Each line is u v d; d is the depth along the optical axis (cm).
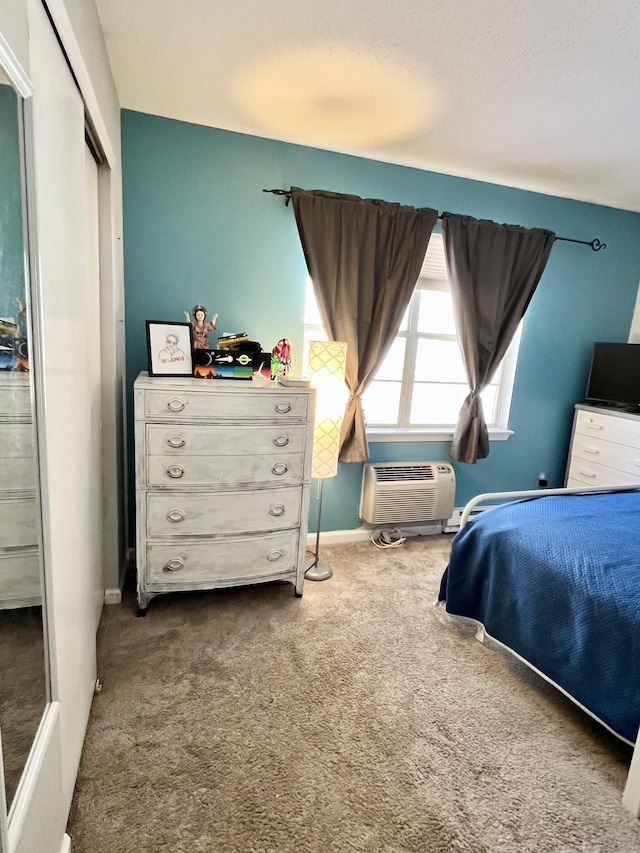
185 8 156
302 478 235
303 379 236
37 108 91
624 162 261
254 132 251
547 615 180
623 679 152
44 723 102
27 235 88
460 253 289
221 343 240
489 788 145
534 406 355
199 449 214
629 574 165
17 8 77
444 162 276
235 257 263
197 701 172
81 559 141
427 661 202
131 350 256
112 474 221
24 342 89
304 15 157
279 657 199
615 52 165
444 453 335
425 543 322
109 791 136
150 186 243
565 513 215
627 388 333
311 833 128
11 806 81
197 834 126
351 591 256
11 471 84
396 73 188
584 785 148
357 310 276
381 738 161
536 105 205
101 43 166
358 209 265
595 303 354
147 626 215
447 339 331
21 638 89
